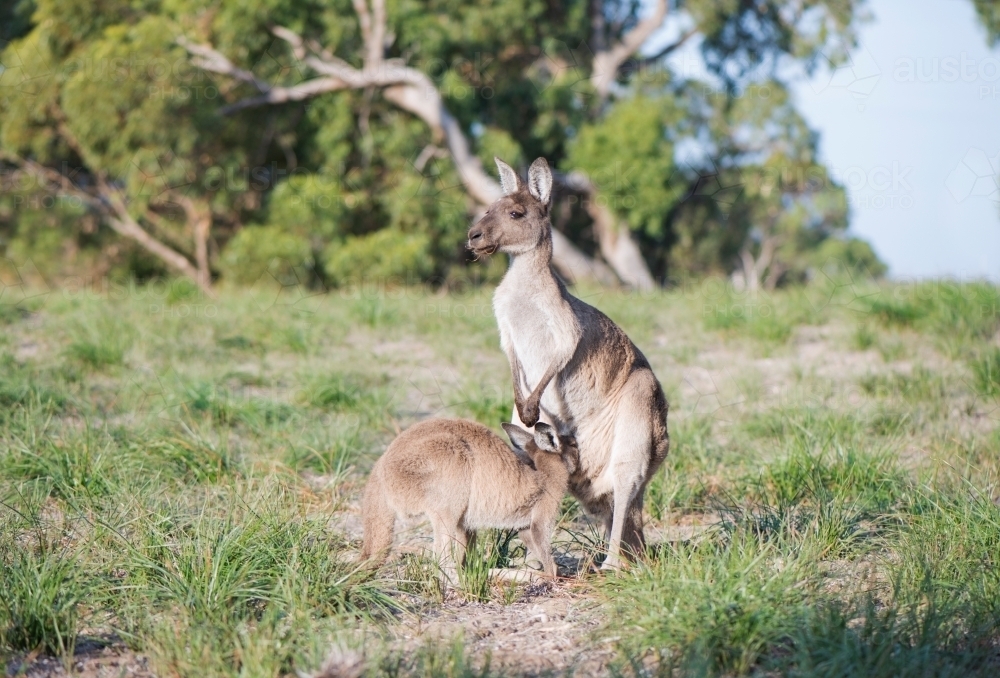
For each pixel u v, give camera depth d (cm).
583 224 2597
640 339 1120
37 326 1158
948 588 467
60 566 460
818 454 673
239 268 1969
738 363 1032
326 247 2038
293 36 2059
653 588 457
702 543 504
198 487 634
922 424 802
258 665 389
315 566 479
